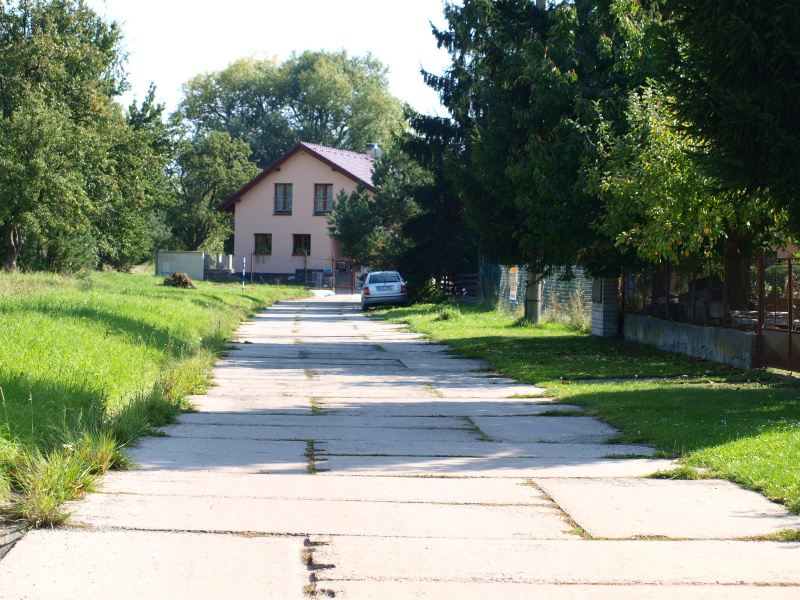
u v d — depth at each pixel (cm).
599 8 1861
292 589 437
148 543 502
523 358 1772
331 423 1004
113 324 1588
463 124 3453
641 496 658
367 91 9500
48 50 3384
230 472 717
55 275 3272
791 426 912
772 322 1457
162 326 1844
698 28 1078
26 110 3088
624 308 2220
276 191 6438
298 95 9612
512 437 927
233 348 1939
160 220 6838
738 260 1595
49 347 1171
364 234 4572
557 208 1741
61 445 678
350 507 609
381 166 4631
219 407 1098
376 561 485
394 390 1326
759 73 1071
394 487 679
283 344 2112
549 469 759
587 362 1684
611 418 1029
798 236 1227
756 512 612
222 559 480
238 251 6494
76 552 480
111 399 996
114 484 650
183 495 624
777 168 1053
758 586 456
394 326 2870
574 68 1848
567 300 2788
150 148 4200
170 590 429
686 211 1431
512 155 1980
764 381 1344
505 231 2097
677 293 1881
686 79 1112
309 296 5228
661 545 529
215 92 9644
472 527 564
